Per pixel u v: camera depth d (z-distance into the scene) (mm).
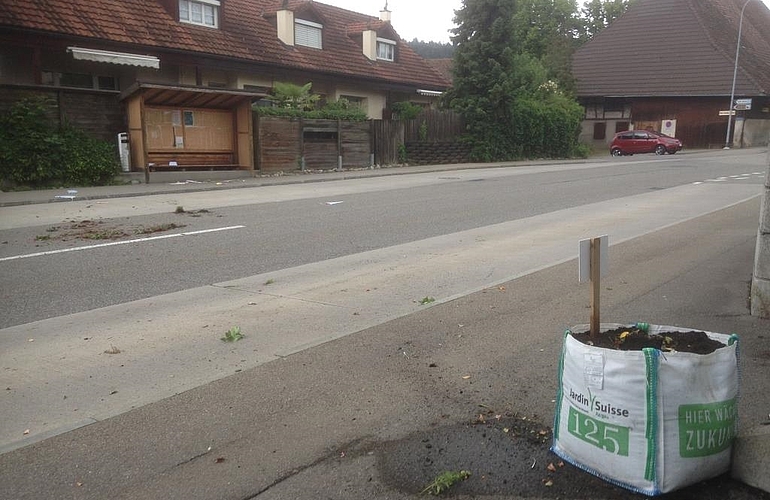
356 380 4707
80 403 4387
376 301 6840
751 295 6051
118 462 3633
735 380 3275
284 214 13344
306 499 3289
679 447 3111
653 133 42500
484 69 32656
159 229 11422
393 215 13211
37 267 8516
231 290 7406
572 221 12312
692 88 49156
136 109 19547
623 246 9570
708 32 51312
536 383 4605
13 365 5102
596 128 54469
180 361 5129
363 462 3619
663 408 3084
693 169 25562
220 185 19219
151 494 3332
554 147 36375
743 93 47438
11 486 3398
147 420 4125
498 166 28953
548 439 3789
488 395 4426
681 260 8508
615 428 3176
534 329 5781
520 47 37094
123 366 5043
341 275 8109
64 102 18516
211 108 21859
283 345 5461
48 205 14828
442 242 10344
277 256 9289
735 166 27203
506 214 13367
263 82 27328
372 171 25375
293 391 4531
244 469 3557
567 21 63219
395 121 28516
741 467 3258
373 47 32688
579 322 5953
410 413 4188
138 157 19891
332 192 17781
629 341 3506
